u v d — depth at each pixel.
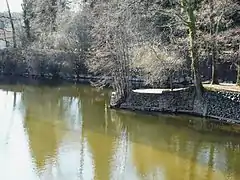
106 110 31.50
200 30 31.78
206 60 37.28
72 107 33.06
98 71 40.84
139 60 31.44
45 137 23.70
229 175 17.70
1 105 33.62
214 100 27.84
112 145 22.30
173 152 20.92
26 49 54.56
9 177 17.64
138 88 33.56
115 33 31.53
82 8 51.16
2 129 25.41
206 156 20.22
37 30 57.53
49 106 33.50
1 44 63.97
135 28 33.03
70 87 44.25
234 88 28.55
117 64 31.50
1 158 19.91
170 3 34.50
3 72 56.59
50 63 51.66
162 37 35.12
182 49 32.75
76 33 48.75
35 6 59.03
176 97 29.70
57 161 19.61
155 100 30.28
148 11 34.03
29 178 17.56
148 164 19.23
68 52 49.91
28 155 20.41
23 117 28.97
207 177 17.48
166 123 26.97
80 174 18.02
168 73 31.30
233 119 26.62
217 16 31.02
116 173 18.12
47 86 45.28
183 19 28.42
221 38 30.02
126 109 31.20
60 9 56.12
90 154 20.66
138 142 22.78
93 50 39.81
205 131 24.84
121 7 31.98
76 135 24.27
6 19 66.00
